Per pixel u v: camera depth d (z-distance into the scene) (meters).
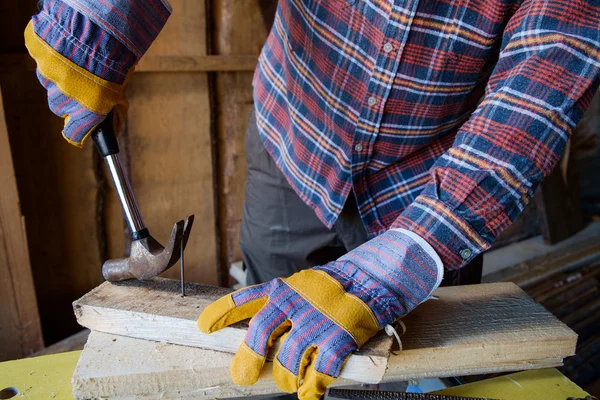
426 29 0.76
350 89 0.86
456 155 0.66
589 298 2.15
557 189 2.55
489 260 2.39
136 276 0.77
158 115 1.70
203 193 1.88
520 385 0.83
